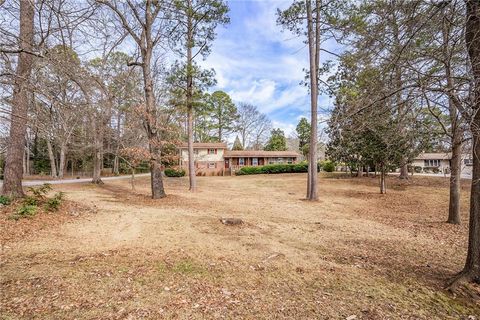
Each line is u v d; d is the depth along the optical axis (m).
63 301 3.15
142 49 11.88
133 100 16.02
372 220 8.93
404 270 4.59
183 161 33.50
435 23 3.45
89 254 4.77
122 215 8.05
